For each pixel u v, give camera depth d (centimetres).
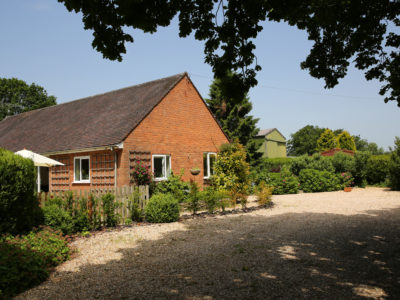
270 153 5556
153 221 988
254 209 1236
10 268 456
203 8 477
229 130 3152
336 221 948
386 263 548
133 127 1470
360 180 2173
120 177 1418
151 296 421
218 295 420
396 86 718
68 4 441
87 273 521
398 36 655
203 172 1878
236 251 634
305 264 546
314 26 657
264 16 484
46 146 1841
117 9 435
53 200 834
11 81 4747
